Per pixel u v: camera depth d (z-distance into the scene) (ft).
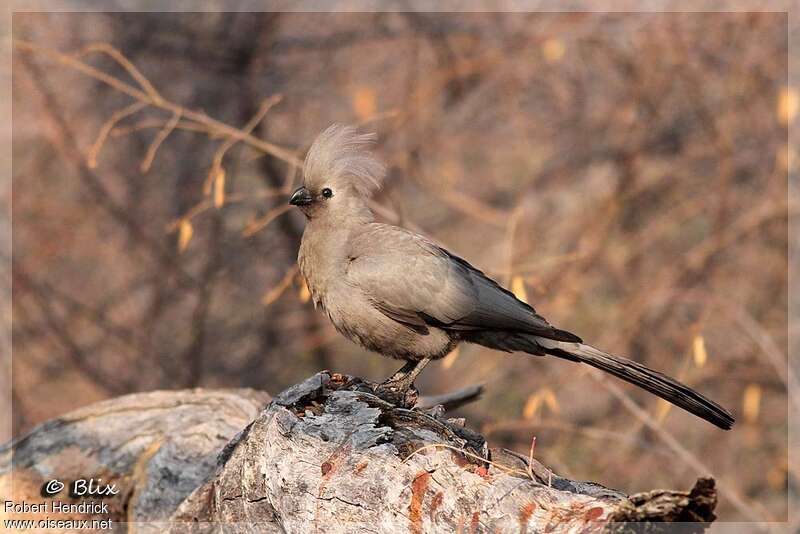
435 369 49.34
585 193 52.42
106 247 51.60
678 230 50.67
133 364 50.47
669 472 44.68
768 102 48.57
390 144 51.80
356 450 20.58
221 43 52.16
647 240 48.65
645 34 48.73
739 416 46.68
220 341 51.96
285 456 21.36
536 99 53.47
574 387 47.44
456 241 52.95
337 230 27.53
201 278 51.16
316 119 53.36
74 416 29.86
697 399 25.61
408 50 53.36
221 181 32.40
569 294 47.11
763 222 47.39
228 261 52.13
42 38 49.75
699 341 32.19
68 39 50.42
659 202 50.80
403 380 27.55
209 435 27.81
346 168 27.76
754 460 45.55
